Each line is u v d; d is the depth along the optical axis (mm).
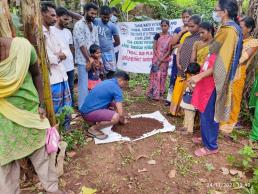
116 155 3807
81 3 6949
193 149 3969
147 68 6500
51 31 4055
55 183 2916
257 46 4105
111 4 6801
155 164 3643
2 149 2520
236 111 4297
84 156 3787
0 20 2775
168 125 4574
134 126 4508
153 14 8992
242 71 4129
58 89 3988
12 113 2494
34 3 2938
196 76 3453
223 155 3852
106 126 4238
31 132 2605
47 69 3193
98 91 4191
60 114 3873
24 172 3357
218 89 3324
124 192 3184
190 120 4270
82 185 3283
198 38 4391
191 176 3441
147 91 5828
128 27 6383
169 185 3295
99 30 5418
